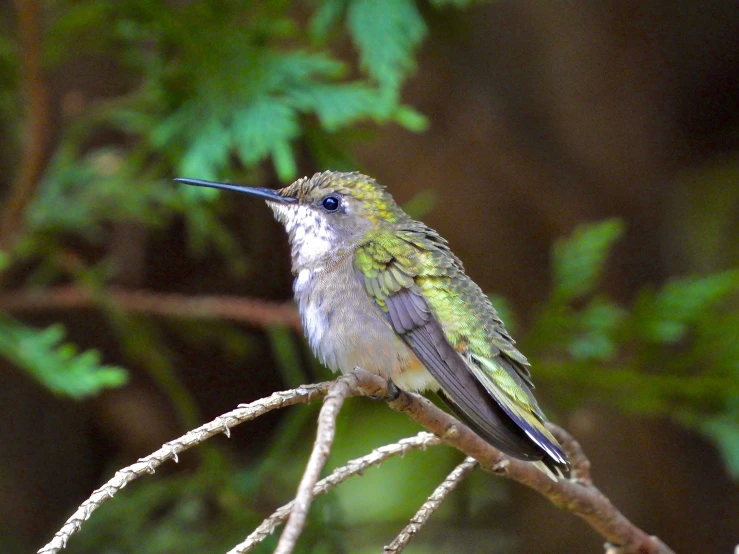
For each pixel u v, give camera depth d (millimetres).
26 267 11273
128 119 9664
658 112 12867
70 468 11742
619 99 12281
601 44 12172
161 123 8617
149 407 11820
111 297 9781
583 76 12102
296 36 9906
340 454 11641
